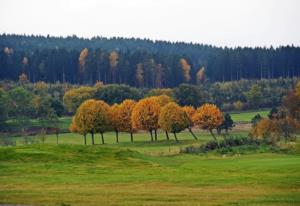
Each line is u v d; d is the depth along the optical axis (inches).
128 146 6333.7
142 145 6387.8
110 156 3521.2
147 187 2266.2
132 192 2081.7
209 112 7037.4
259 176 2613.2
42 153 3479.3
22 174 2787.9
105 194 2022.6
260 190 2149.4
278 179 2476.6
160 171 2925.7
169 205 1745.8
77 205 1754.4
